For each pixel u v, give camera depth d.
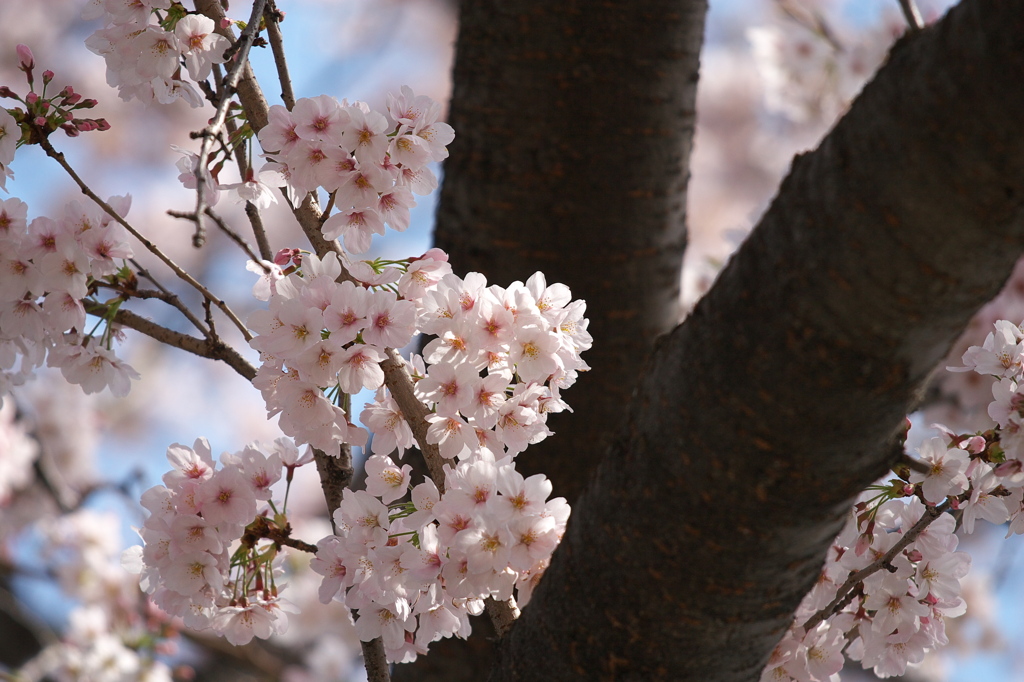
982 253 3.42
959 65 3.41
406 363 3.65
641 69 3.91
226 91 3.54
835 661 3.66
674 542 3.52
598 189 3.91
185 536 3.63
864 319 3.44
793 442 3.47
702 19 3.95
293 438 3.64
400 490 3.65
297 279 3.61
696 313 3.51
